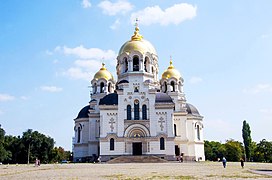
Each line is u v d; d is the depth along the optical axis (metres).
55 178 34.50
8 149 129.50
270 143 142.50
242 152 151.12
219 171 45.28
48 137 135.25
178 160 91.94
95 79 112.00
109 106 92.94
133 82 94.94
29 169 56.81
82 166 66.25
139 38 108.56
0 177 36.88
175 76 110.56
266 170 47.94
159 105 92.81
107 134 91.25
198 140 108.00
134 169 50.91
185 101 109.56
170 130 91.12
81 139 105.56
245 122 146.00
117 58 105.69
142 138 90.56
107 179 32.56
